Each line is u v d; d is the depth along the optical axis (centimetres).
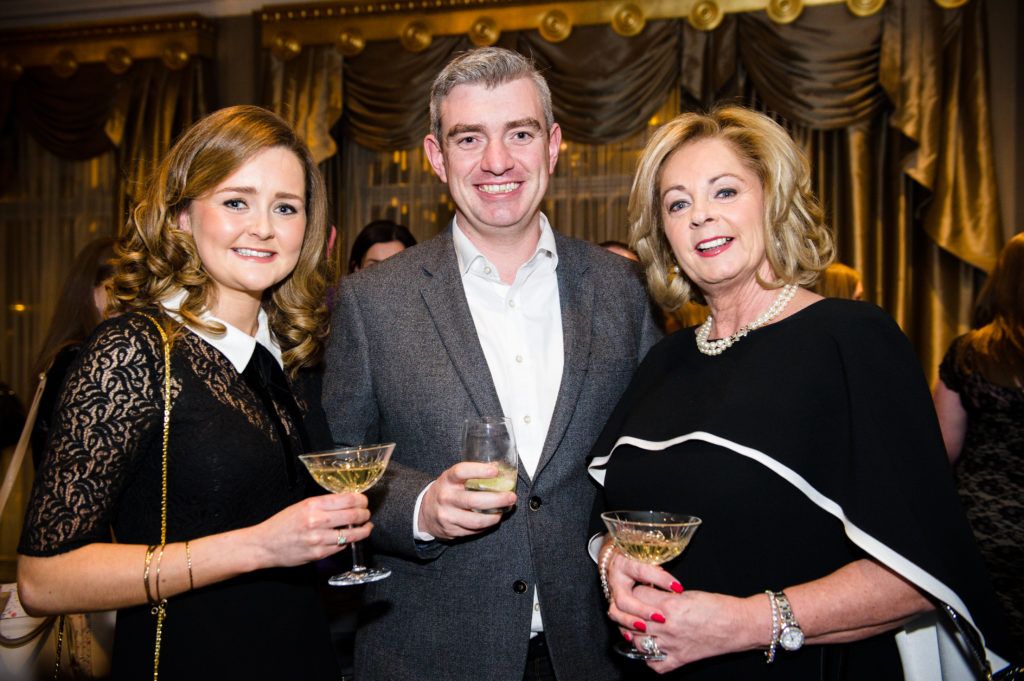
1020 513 256
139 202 158
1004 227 523
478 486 156
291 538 132
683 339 190
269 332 174
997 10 527
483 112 187
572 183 604
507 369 195
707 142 174
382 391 191
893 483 144
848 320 161
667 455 167
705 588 155
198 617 142
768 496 154
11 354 695
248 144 153
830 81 534
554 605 179
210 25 633
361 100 603
